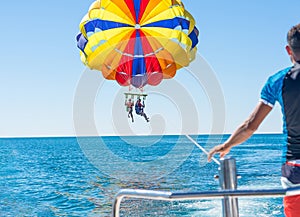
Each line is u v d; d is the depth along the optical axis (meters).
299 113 2.69
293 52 2.82
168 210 10.72
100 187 17.05
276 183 15.56
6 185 19.41
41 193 16.48
